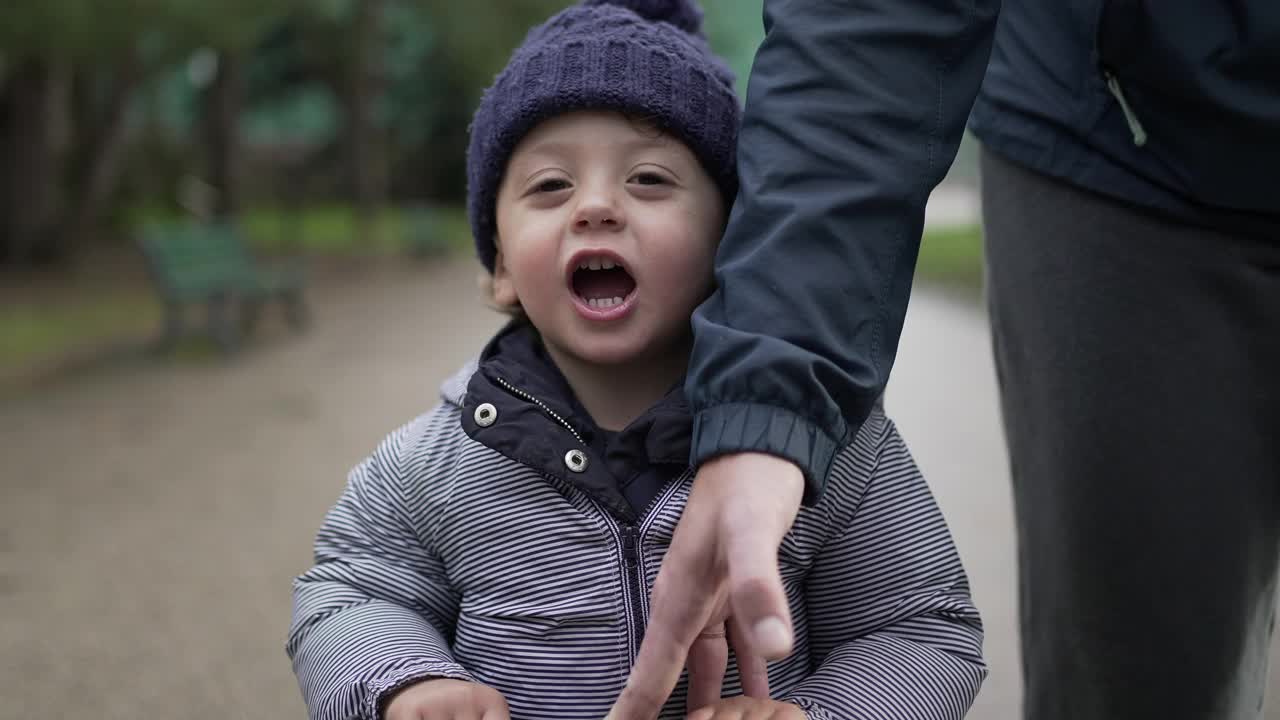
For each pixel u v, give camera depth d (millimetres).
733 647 1568
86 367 10219
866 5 1431
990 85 1997
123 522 5555
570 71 1724
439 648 1659
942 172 1439
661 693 1290
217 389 9141
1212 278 1807
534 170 1746
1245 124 1676
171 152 28969
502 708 1539
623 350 1706
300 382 9422
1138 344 1853
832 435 1302
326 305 14883
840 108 1400
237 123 24625
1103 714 1974
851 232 1370
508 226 1780
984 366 9414
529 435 1688
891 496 1749
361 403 8516
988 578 4473
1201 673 1909
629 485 1705
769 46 1465
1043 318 1932
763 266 1350
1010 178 1990
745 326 1334
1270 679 3543
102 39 11125
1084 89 1837
